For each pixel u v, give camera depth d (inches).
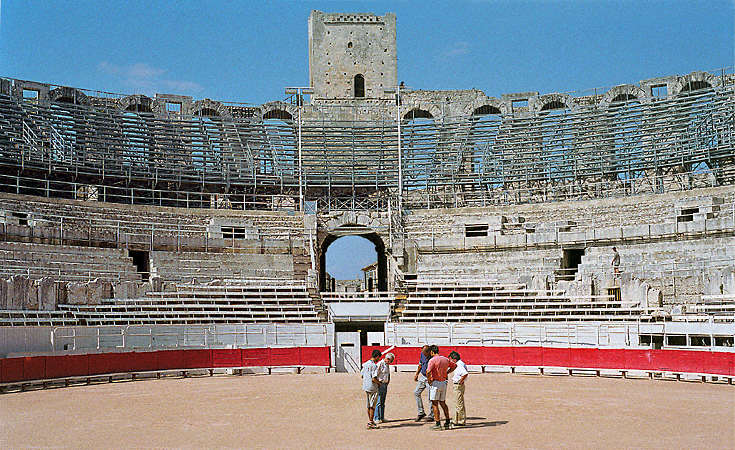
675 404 1004.6
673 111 2315.5
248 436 785.6
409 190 2529.5
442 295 1888.5
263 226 2256.4
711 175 2241.6
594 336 1569.9
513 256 2129.7
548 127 2465.6
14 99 2253.9
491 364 1519.4
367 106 2817.4
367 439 759.1
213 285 1893.5
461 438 755.4
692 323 1434.5
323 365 1562.5
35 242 1795.0
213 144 2512.3
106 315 1592.0
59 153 2282.2
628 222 2117.4
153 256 1962.4
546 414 916.6
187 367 1473.9
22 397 1131.9
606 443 725.9
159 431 819.4
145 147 2358.5
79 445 743.1
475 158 2559.1
